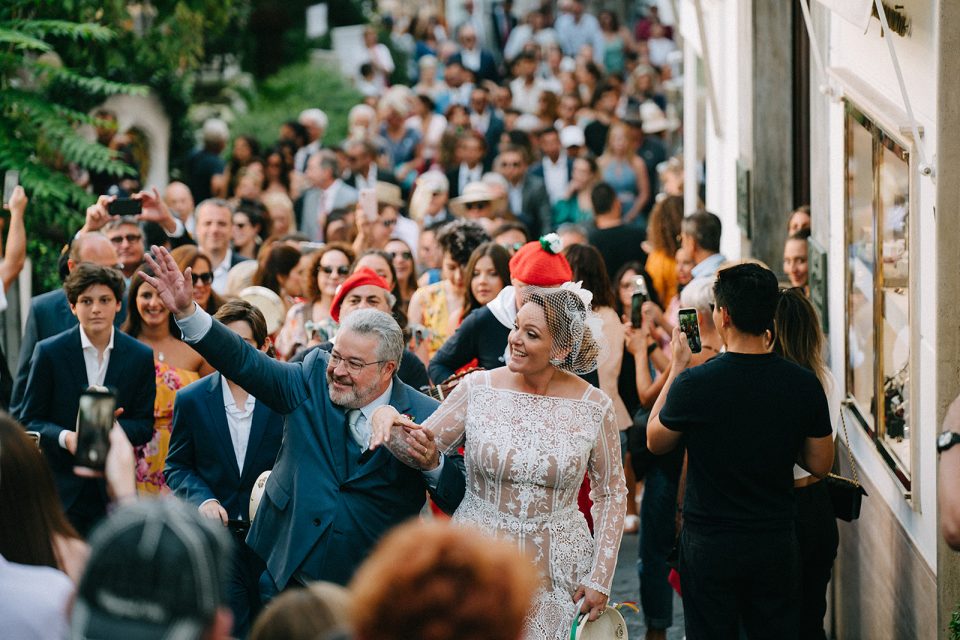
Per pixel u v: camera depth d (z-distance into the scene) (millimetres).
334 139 23562
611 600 8758
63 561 4250
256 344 7328
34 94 11844
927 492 5965
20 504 4215
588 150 19906
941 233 5590
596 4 33844
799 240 9023
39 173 11438
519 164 17547
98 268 7309
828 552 6418
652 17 30078
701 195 13508
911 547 6305
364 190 10961
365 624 2812
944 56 5520
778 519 5930
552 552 5699
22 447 4234
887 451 6648
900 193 6285
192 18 16141
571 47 30109
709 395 5867
